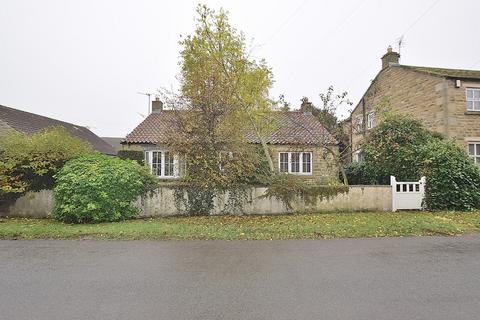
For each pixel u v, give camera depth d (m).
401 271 5.66
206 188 12.22
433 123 18.69
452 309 4.09
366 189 13.00
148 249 7.36
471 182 12.55
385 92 23.19
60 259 6.55
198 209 12.30
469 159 13.15
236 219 11.23
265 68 14.80
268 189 12.61
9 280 5.28
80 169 11.17
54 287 4.95
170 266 6.03
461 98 17.98
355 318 3.85
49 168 11.85
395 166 14.30
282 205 12.68
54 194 11.46
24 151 11.73
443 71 19.66
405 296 4.52
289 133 21.88
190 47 13.89
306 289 4.80
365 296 4.53
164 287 4.93
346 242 7.99
